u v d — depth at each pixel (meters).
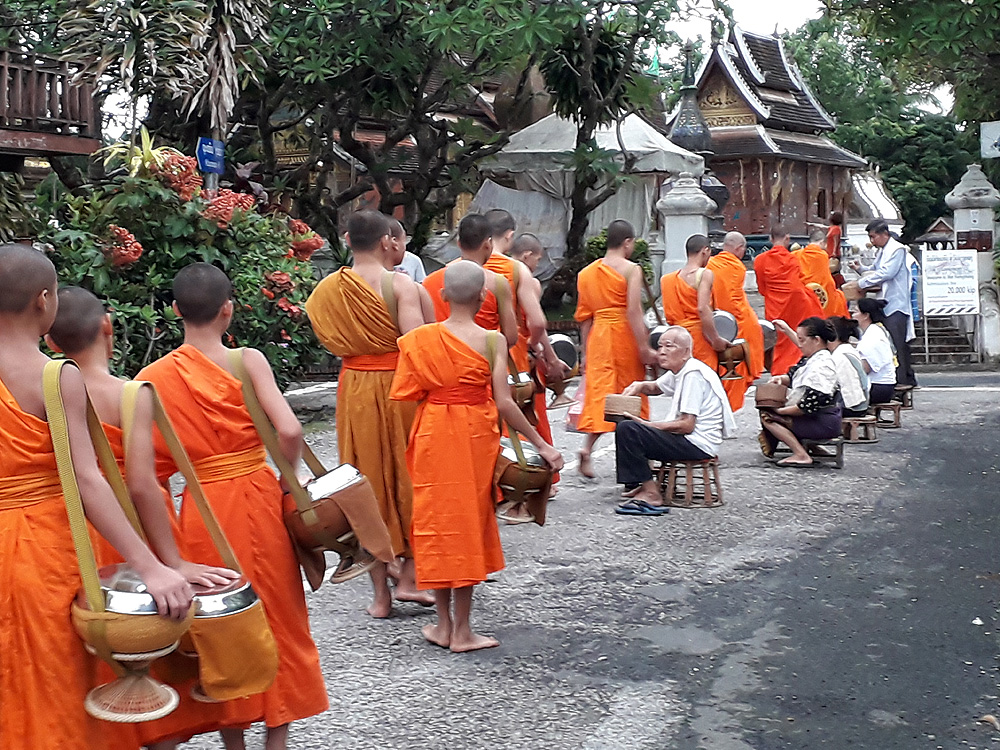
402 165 22.91
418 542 5.19
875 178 43.56
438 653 5.24
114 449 3.30
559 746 4.25
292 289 11.06
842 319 11.84
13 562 2.85
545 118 20.97
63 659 2.88
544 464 5.32
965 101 23.64
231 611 3.12
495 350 5.21
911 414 12.73
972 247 19.22
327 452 10.23
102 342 3.40
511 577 6.42
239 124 17.28
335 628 5.59
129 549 2.90
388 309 5.68
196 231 10.80
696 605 5.93
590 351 8.80
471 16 15.47
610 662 5.12
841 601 5.97
